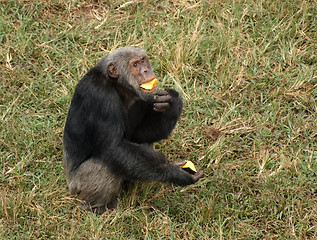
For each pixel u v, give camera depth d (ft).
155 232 35.27
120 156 34.30
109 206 36.86
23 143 41.16
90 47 49.08
